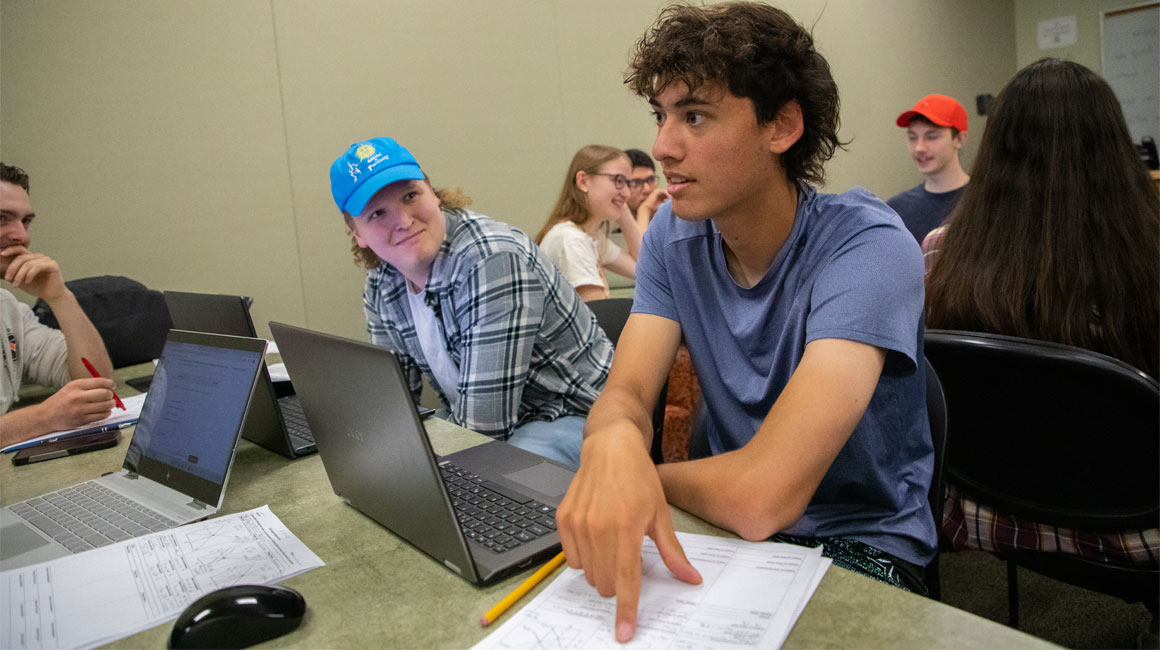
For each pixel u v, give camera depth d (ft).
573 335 5.50
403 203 4.86
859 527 3.21
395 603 2.30
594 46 12.54
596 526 2.21
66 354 6.45
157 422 3.63
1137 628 5.31
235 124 9.33
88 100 8.39
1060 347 3.50
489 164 11.41
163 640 2.19
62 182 8.29
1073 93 3.81
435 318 5.19
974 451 4.14
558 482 3.07
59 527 3.11
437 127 10.85
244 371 3.17
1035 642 1.85
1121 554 3.87
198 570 2.60
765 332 3.37
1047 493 3.95
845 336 2.82
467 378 4.88
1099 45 21.38
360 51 10.18
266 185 9.61
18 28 7.92
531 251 5.14
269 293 9.73
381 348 2.32
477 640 2.06
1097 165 3.80
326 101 9.95
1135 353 3.92
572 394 5.44
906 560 3.11
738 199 3.08
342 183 4.94
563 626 2.09
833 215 3.18
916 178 19.56
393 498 2.67
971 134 21.25
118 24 8.50
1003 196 4.07
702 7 3.07
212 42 9.12
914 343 2.92
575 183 9.56
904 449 3.31
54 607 2.39
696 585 2.24
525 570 2.46
